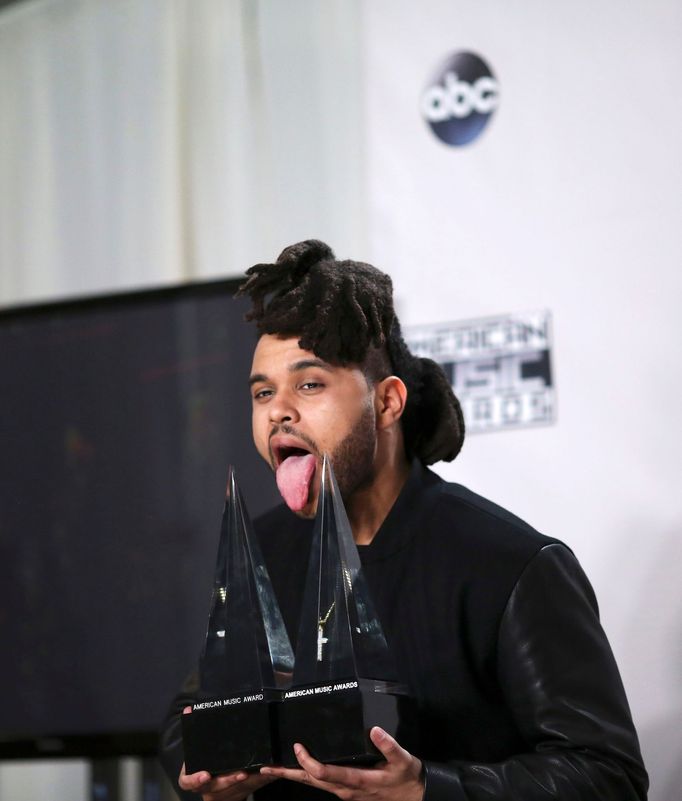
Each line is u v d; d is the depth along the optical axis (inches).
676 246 201.8
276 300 116.3
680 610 194.4
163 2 265.3
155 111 263.6
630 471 200.8
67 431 233.0
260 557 113.3
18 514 233.0
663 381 199.9
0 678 228.2
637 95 207.5
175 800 235.1
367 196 231.6
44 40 278.7
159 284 258.8
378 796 100.4
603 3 211.8
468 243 219.6
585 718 107.7
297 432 113.1
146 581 223.1
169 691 218.5
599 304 206.5
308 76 243.4
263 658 105.4
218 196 252.8
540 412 208.7
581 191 210.2
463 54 224.2
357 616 104.8
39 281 273.0
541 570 114.8
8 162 279.1
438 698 115.3
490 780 103.7
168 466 225.6
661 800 191.5
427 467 130.0
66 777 252.4
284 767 101.3
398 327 125.3
